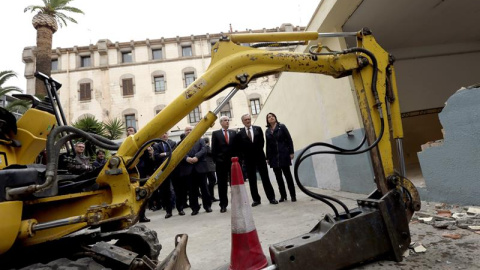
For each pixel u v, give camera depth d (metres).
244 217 1.91
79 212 1.65
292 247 1.59
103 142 1.99
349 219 1.72
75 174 2.17
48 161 1.50
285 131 4.65
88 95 21.52
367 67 2.04
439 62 6.39
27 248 1.64
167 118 1.85
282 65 1.99
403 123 6.36
